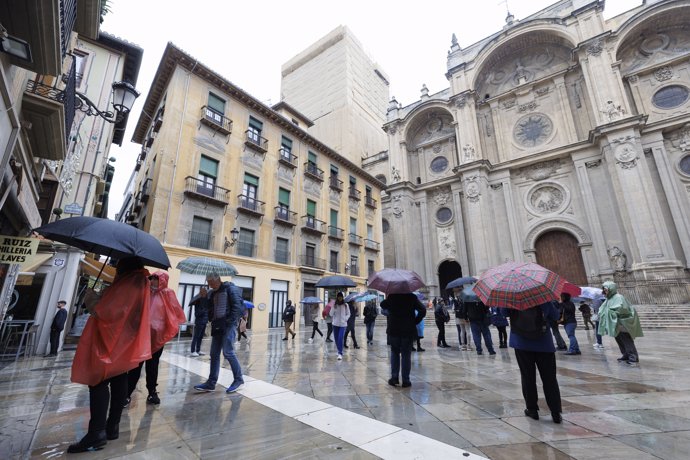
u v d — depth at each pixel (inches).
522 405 154.1
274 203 774.5
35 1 144.9
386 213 1358.3
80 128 477.1
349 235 999.0
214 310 187.9
